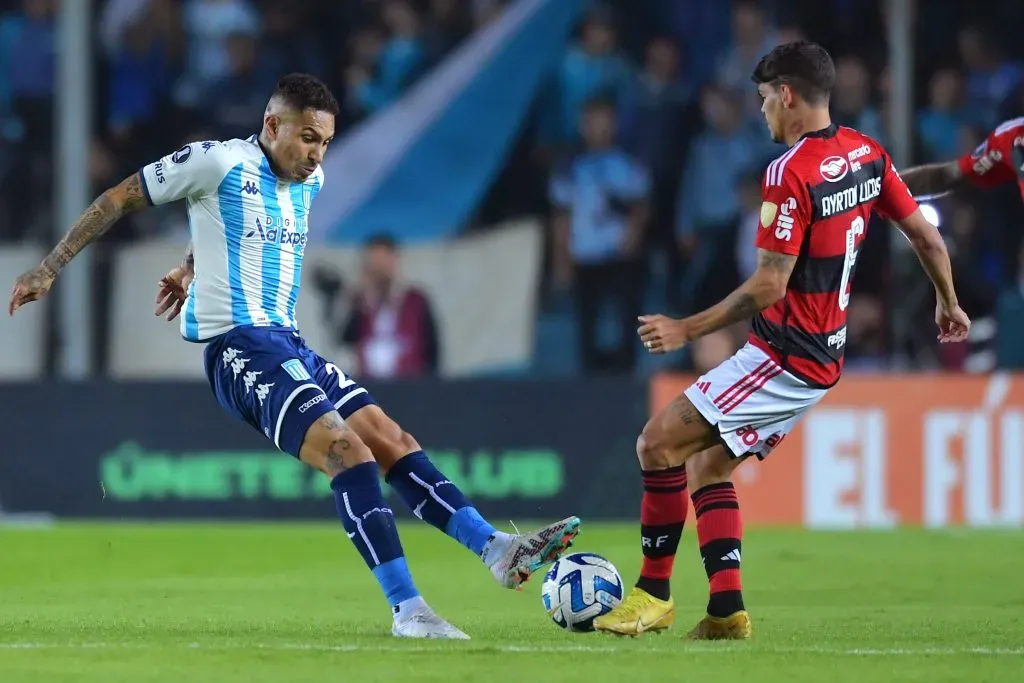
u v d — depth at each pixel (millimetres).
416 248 53219
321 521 46781
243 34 57656
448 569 34875
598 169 55438
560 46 57469
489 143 56625
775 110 21188
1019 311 51625
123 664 18156
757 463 45812
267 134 21750
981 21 59500
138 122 57875
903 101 51531
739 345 51938
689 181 55562
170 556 37344
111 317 52906
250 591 29969
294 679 17016
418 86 56781
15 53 57750
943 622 24375
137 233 56188
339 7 59250
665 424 21203
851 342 53125
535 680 16922
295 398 20969
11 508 47750
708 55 59344
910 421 45656
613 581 21781
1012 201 55250
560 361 54938
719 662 18453
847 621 24547
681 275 55375
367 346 52000
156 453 47500
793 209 20391
